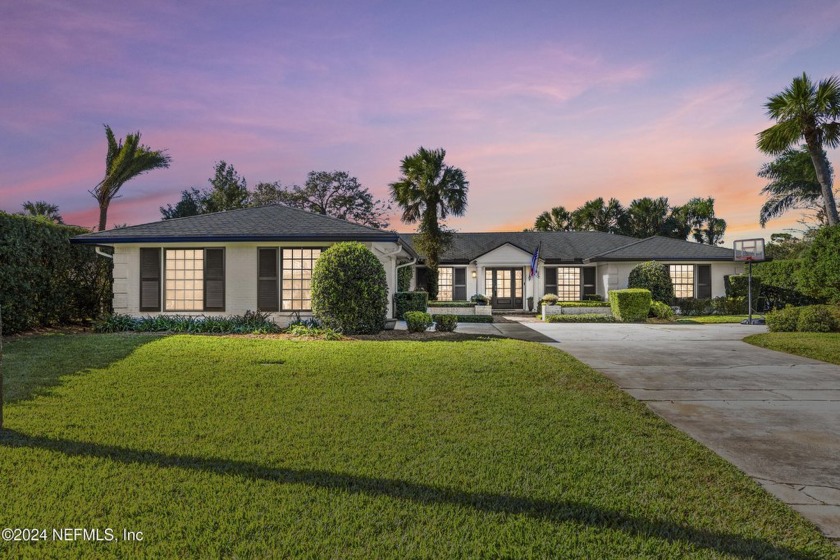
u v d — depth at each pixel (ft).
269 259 41.32
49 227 37.86
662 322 55.72
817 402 17.98
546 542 7.74
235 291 41.45
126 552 7.41
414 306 48.34
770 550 7.55
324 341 31.89
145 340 30.22
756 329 47.32
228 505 8.92
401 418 14.71
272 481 10.01
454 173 71.20
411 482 10.02
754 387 20.58
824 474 10.96
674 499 9.39
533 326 50.80
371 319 36.63
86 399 16.71
